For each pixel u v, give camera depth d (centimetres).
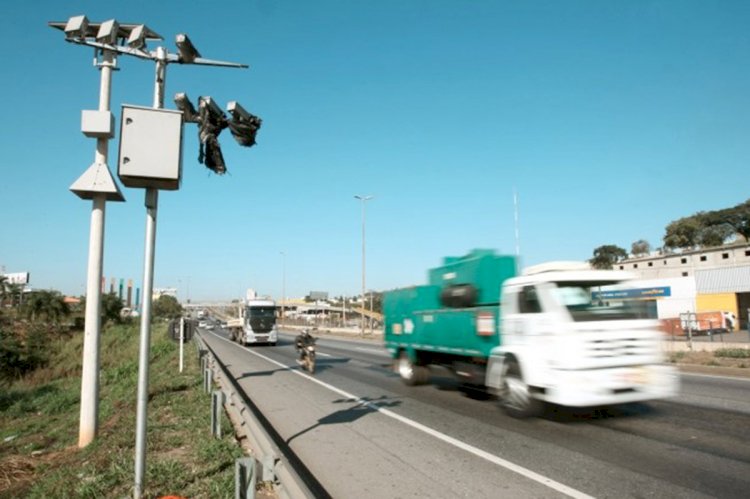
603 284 873
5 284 7331
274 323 3541
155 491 534
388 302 1539
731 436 750
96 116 780
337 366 1994
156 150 505
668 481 563
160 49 570
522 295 895
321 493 562
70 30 652
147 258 520
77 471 653
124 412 1089
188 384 1398
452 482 582
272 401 1180
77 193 812
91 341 843
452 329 1140
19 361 3256
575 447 712
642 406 987
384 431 848
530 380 851
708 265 5944
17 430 1424
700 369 1567
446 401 1127
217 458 640
